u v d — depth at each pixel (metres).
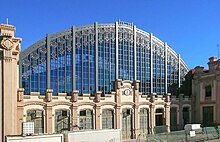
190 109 52.16
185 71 54.34
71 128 38.38
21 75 38.84
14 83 29.45
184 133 34.00
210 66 50.53
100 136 29.23
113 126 42.50
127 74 47.47
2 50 28.67
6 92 28.52
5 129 28.11
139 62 48.97
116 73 46.38
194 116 51.94
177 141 33.06
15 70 29.78
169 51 52.62
